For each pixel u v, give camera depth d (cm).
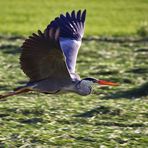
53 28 1036
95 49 2789
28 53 1065
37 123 1569
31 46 1054
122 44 3003
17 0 4909
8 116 1631
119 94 1969
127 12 4422
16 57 2542
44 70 1118
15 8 4478
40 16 4134
